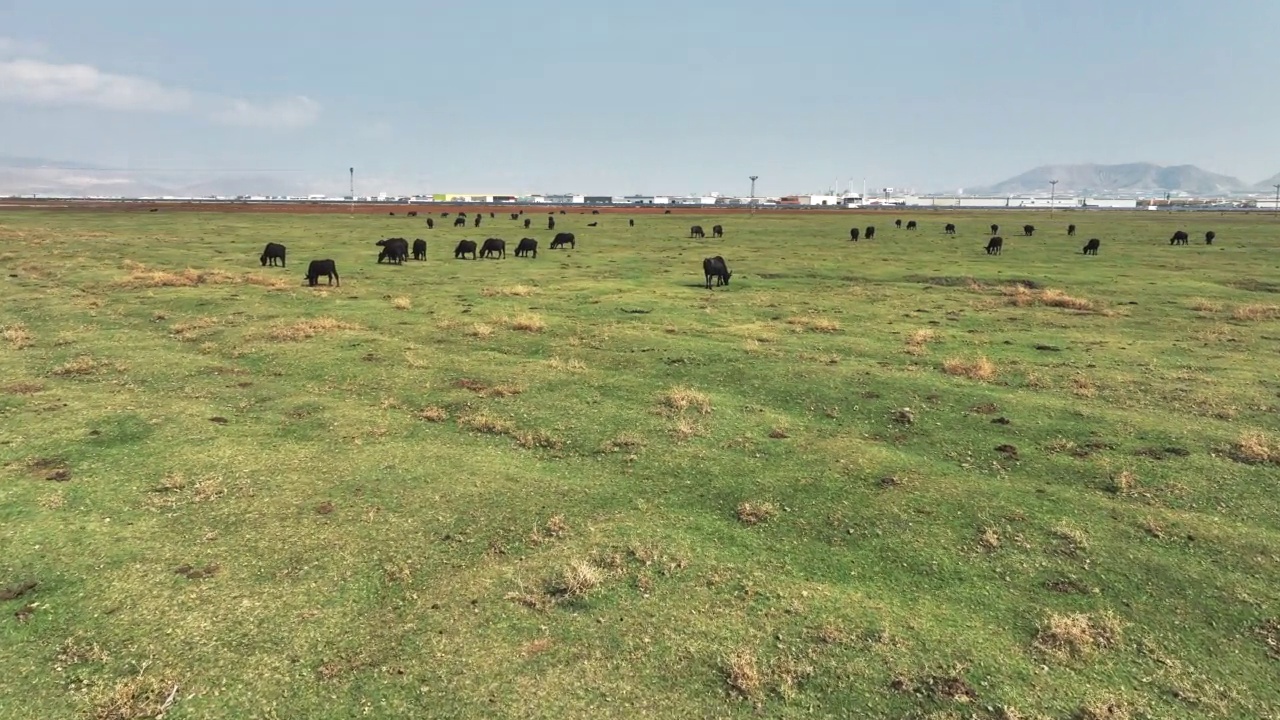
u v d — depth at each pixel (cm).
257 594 813
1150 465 1183
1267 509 1033
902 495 1080
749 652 726
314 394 1555
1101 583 861
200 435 1283
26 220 7906
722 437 1316
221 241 5438
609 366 1806
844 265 4206
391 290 3039
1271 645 749
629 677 692
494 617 782
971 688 682
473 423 1377
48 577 830
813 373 1708
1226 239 6438
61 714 628
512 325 2245
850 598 828
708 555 916
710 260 3272
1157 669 716
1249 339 2162
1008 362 1856
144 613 768
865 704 661
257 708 643
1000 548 938
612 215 12438
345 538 942
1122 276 3691
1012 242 6122
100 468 1131
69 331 2119
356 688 670
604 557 903
